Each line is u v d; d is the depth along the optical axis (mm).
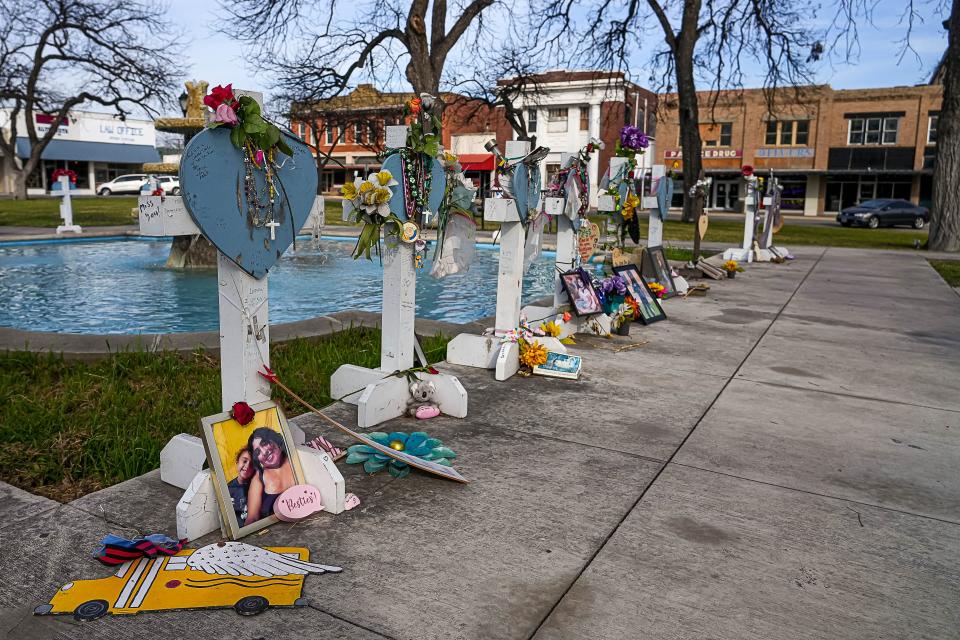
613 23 24797
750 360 6020
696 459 3717
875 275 12570
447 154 4418
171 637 2113
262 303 3143
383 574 2500
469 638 2150
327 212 25391
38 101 30469
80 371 4707
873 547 2824
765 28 23625
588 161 6570
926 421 4469
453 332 6281
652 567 2607
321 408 4320
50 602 2268
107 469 3318
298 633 2146
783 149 40438
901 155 37875
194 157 2730
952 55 17375
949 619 2340
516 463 3578
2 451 3459
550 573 2541
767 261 14531
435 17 19750
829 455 3836
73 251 14281
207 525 2768
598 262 8906
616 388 5039
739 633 2223
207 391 4348
